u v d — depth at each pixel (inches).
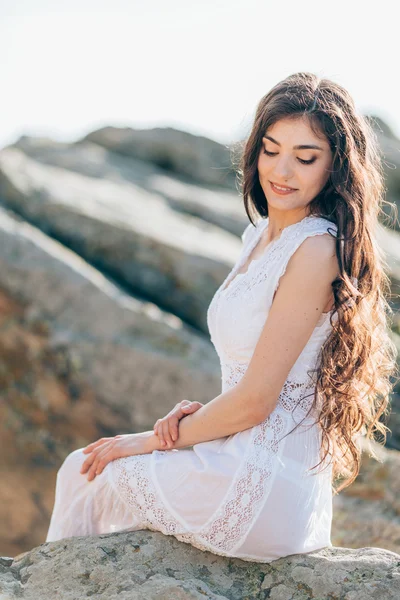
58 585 92.4
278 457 95.0
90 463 104.1
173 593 87.7
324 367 95.7
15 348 243.8
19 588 92.6
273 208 100.9
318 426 99.5
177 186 402.0
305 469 96.9
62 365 238.4
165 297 262.7
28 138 414.0
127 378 232.5
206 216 353.4
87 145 456.8
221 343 100.3
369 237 97.3
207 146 458.9
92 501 104.3
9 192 289.4
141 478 98.0
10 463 252.4
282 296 92.9
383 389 106.0
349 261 93.9
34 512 257.9
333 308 95.4
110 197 323.0
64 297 243.0
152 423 230.5
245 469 93.8
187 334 240.7
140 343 235.9
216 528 94.6
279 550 95.9
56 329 239.5
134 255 268.4
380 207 105.3
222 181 446.9
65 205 282.0
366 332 96.9
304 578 91.7
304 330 92.8
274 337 92.5
